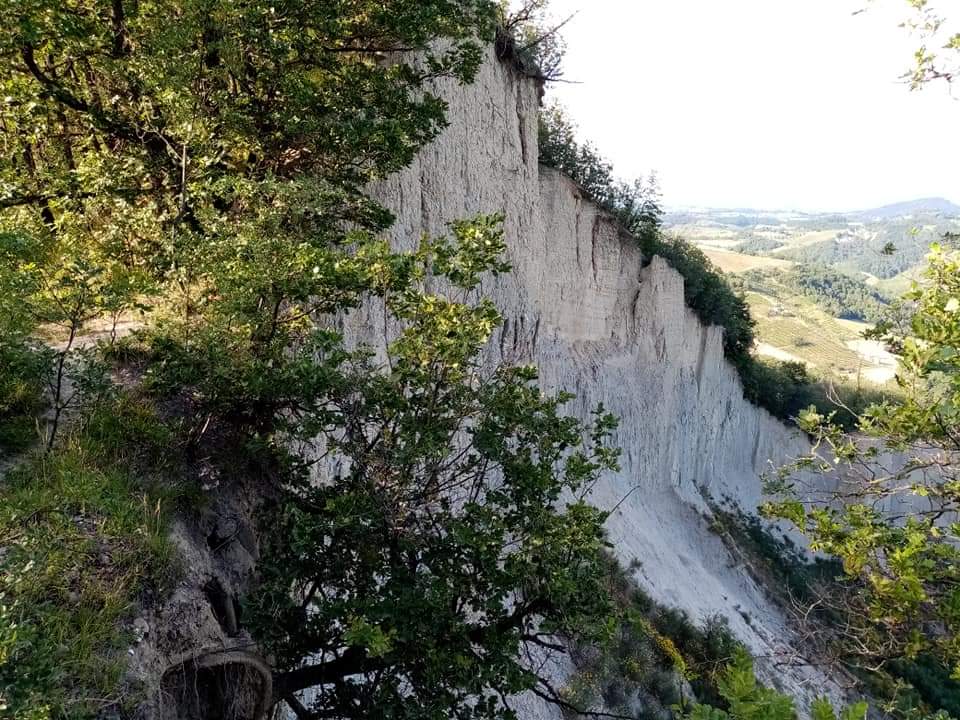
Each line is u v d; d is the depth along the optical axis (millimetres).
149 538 5566
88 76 9664
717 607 23609
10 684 3492
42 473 5859
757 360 41781
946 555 5402
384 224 9969
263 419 7391
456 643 5516
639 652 16703
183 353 7180
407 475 5926
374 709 5328
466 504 6035
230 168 9664
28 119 9359
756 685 2859
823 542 6102
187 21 7883
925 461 6195
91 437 6559
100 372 6590
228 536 6648
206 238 7367
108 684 4398
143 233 8680
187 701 5238
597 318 24734
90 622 4703
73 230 8914
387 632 5309
